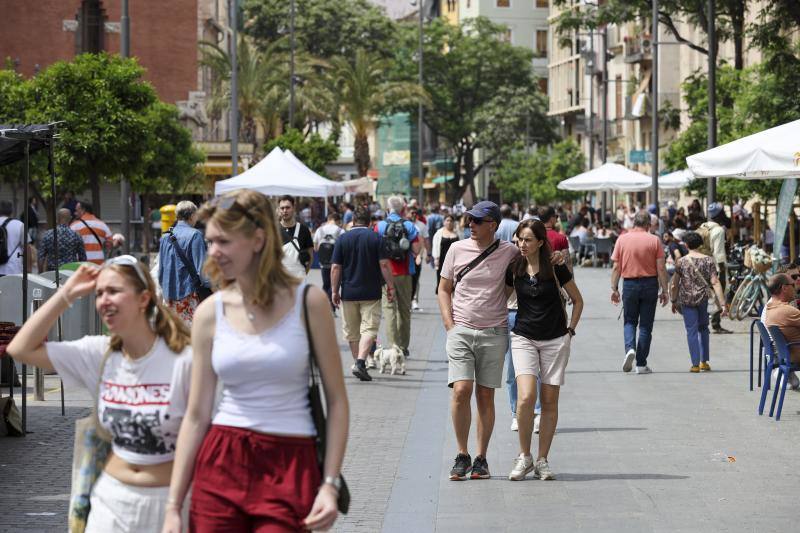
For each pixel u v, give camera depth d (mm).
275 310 10219
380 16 190000
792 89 62625
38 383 28609
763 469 21094
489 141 191000
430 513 18125
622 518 17688
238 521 10078
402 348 37438
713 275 34281
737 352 39531
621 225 109250
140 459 10797
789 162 30281
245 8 185625
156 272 28906
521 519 17703
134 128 60594
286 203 32000
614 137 165250
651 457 22234
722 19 77562
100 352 11109
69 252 41500
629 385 31859
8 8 120562
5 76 62656
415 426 25859
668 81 135875
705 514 17891
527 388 20078
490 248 20156
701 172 31531
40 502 18750
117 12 123312
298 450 10188
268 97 130000
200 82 144125
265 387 10188
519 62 195625
